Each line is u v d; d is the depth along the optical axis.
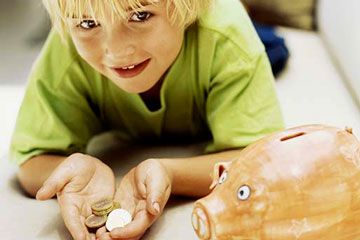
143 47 0.69
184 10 0.71
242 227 0.54
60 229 0.70
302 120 0.92
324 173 0.53
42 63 0.82
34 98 0.82
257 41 0.82
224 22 0.79
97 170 0.73
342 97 0.98
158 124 0.87
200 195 0.75
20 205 0.75
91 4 0.65
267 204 0.53
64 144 0.82
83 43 0.70
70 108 0.84
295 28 1.28
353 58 0.96
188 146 0.89
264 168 0.54
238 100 0.79
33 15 1.65
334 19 1.10
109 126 0.93
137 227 0.65
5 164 0.85
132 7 0.65
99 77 0.82
